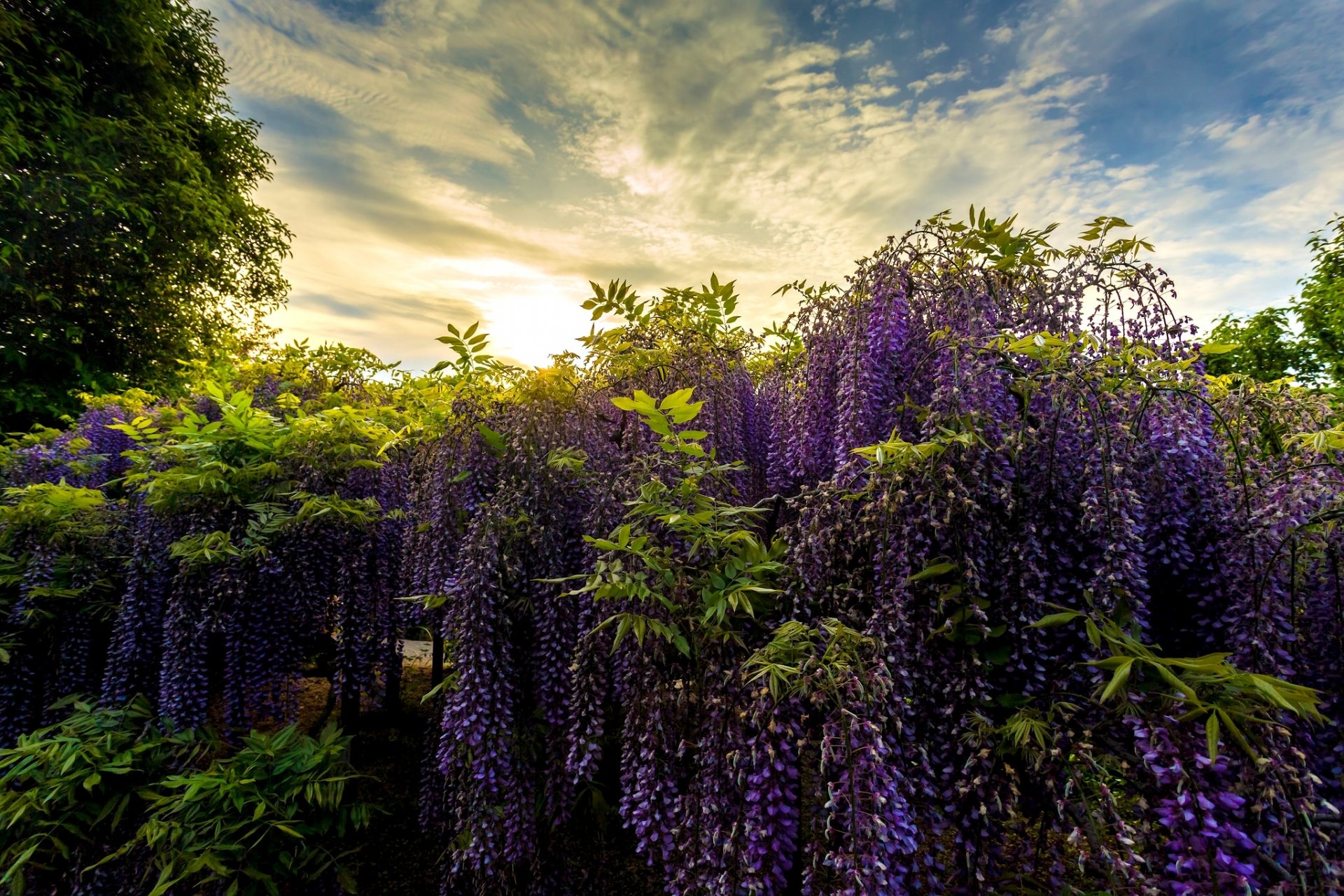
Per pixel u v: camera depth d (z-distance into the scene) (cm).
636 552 228
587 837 341
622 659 273
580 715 271
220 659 407
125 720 343
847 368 263
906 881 180
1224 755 150
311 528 388
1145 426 218
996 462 205
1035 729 168
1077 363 211
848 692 173
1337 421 243
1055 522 206
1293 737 176
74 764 304
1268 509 195
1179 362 220
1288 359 1422
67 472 504
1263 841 146
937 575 200
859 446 246
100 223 985
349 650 404
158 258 1123
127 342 1116
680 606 233
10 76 862
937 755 192
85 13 1002
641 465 279
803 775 250
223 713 394
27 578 384
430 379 449
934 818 184
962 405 208
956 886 179
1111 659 154
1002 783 176
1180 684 142
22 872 282
